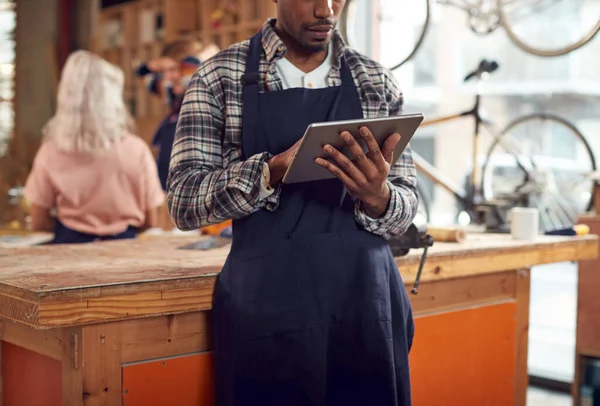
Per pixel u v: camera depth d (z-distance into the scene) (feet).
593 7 12.98
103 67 9.20
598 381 9.79
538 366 13.10
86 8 23.76
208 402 5.40
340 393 5.11
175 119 10.63
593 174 10.40
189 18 19.65
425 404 6.87
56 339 5.17
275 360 4.88
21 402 5.96
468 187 14.88
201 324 5.35
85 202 9.18
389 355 5.02
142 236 9.27
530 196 13.00
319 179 4.91
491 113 40.01
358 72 5.35
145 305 4.82
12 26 25.53
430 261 6.47
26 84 25.27
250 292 4.90
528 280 7.87
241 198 4.72
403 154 5.49
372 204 4.93
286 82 5.24
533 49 12.72
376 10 12.90
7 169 22.56
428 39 43.14
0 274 5.05
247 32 17.51
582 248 8.23
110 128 9.14
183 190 4.93
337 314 5.02
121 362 4.93
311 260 4.97
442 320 6.97
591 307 9.72
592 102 35.94
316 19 4.96
